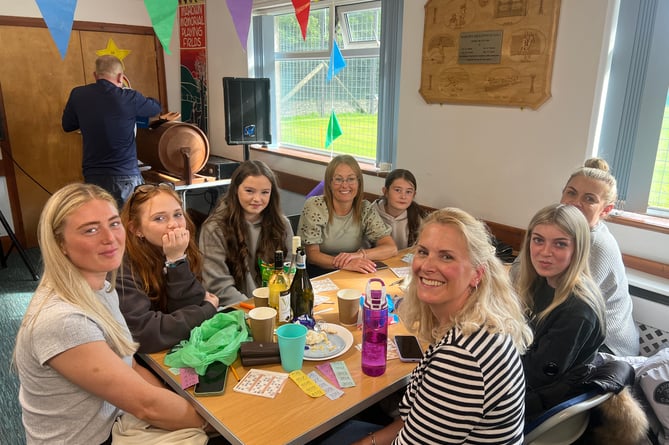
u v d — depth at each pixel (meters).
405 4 2.99
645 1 2.18
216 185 3.72
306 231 2.46
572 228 1.44
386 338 1.33
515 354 1.02
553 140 2.49
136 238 1.57
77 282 1.16
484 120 2.75
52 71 4.18
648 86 2.24
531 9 2.43
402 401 1.20
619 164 2.40
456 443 0.99
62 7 1.35
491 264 1.11
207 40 4.63
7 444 1.95
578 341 1.38
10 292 3.41
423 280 1.12
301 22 1.97
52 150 4.31
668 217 2.31
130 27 4.57
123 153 3.47
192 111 4.97
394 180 2.54
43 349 1.08
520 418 1.03
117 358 1.16
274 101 4.51
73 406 1.15
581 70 2.34
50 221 1.14
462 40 2.73
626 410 1.29
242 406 1.20
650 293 2.16
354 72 3.69
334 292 1.92
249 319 1.49
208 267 1.96
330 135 3.66
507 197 2.74
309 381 1.31
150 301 1.55
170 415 1.18
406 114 3.15
